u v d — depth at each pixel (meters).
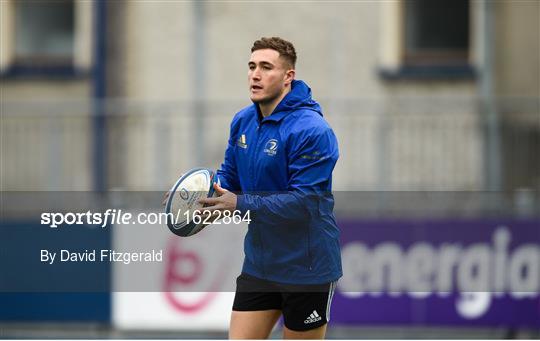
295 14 43.16
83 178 39.25
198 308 33.81
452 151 38.38
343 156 38.44
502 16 42.81
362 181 38.16
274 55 19.14
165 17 43.53
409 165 38.28
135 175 39.31
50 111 39.41
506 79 42.84
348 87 43.00
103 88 43.66
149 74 43.53
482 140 38.34
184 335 33.59
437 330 35.50
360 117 38.47
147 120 39.44
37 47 44.69
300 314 19.98
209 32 43.44
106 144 39.34
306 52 43.06
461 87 42.94
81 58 44.06
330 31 43.03
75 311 33.47
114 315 33.94
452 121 38.41
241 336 20.03
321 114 19.55
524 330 35.50
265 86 19.08
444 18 43.41
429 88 42.94
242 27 43.34
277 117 19.20
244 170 19.75
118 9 43.72
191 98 43.44
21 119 39.38
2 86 44.34
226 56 43.41
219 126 39.47
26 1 44.78
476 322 35.47
